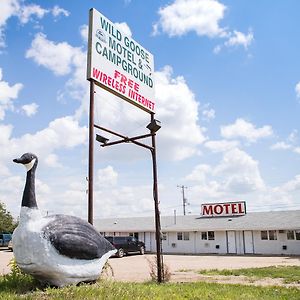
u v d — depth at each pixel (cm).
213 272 1730
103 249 910
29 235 802
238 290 1056
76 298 702
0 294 750
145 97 1373
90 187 1037
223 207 3644
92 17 1147
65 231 829
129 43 1314
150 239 3700
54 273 808
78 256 841
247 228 3166
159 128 1294
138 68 1352
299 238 3033
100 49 1162
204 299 840
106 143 1259
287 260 2498
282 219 3216
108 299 713
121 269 1962
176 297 818
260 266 2083
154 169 1288
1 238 4869
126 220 4150
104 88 1178
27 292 791
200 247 3419
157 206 1270
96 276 884
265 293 1027
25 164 849
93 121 1091
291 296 995
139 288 882
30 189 838
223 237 3334
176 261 2505
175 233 3550
